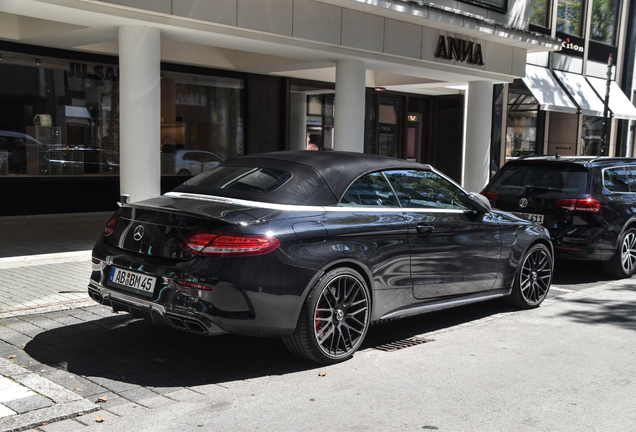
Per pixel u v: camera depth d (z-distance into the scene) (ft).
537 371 14.51
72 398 11.92
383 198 16.31
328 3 31.53
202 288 12.87
